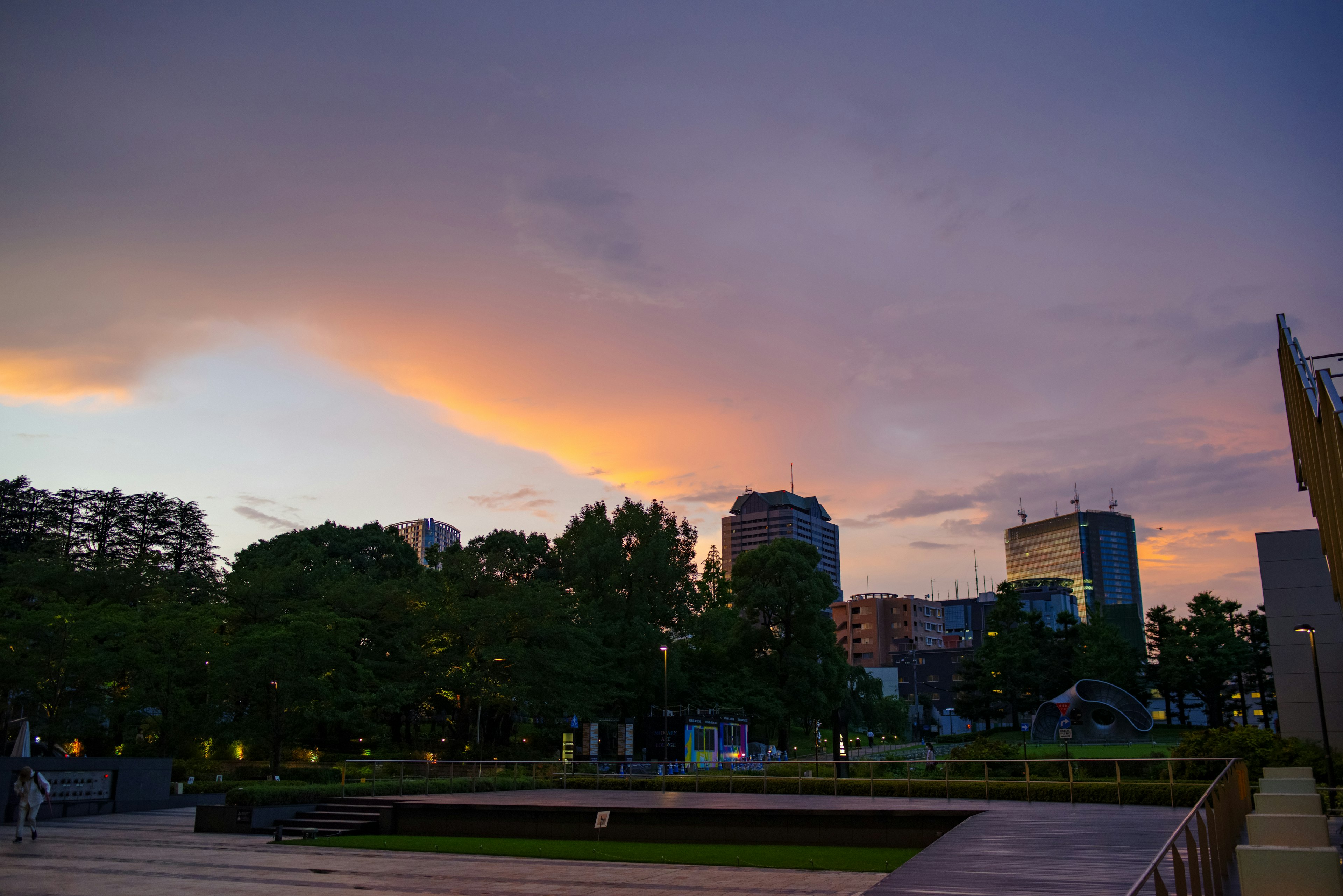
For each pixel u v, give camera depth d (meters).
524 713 65.19
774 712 76.44
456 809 29.33
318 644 50.50
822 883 18.28
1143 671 110.12
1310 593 49.09
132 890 17.86
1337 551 22.78
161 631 51.69
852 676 107.75
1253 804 20.72
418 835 29.38
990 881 14.34
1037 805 27.50
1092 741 81.81
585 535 76.50
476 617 61.50
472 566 68.75
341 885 18.48
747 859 22.14
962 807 27.20
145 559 81.19
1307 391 20.45
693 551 78.38
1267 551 50.41
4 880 19.23
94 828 30.22
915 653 176.50
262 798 29.45
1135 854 17.28
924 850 18.00
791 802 29.97
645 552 73.50
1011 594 116.06
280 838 26.59
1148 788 27.42
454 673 60.91
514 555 93.69
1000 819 23.38
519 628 62.47
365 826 29.56
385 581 73.56
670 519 78.75
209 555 104.81
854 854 23.09
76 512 100.06
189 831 29.66
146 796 37.66
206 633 51.38
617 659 70.06
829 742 96.56
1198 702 116.38
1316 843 9.94
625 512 77.81
